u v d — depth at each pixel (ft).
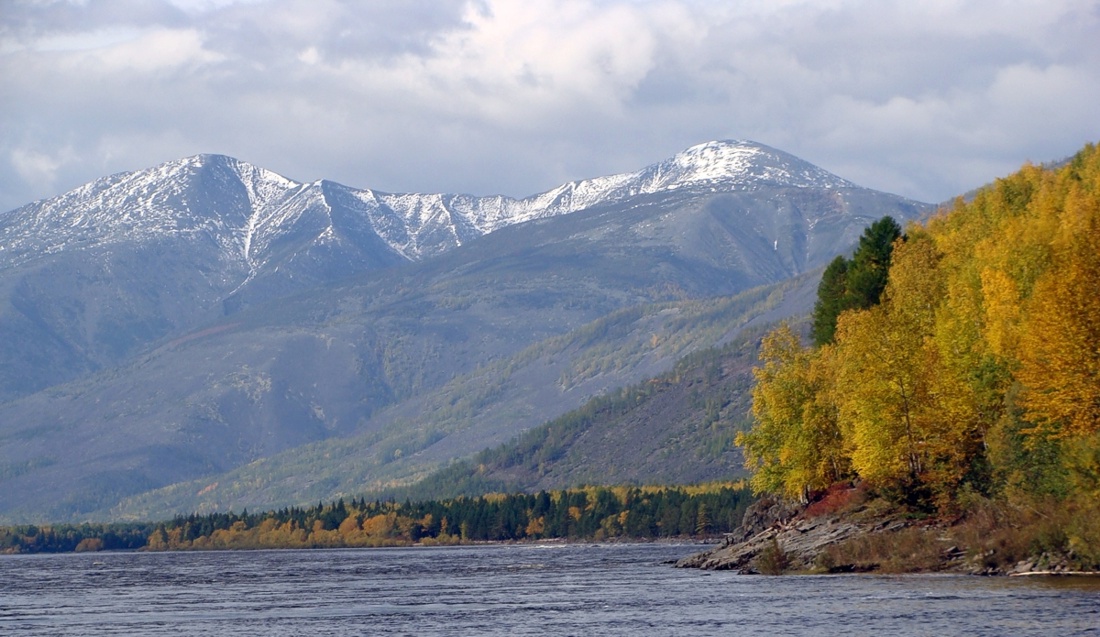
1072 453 526.57
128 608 643.86
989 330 593.42
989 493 586.45
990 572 547.08
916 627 409.28
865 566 610.65
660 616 492.13
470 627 490.08
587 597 601.21
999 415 590.14
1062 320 534.37
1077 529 516.32
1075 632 383.04
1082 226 601.62
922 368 607.37
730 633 429.38
